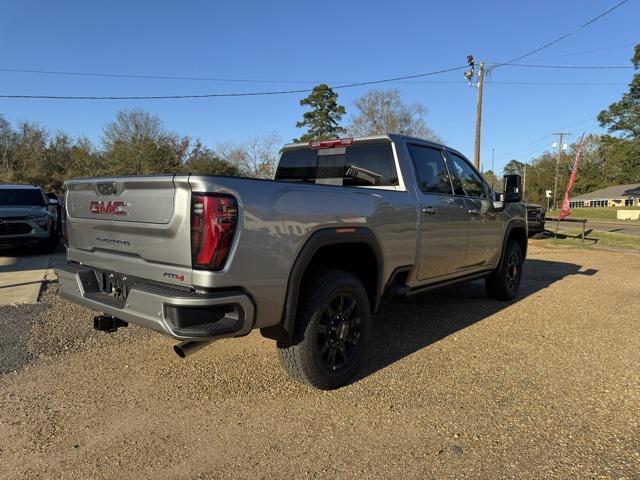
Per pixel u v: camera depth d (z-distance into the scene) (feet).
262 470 8.59
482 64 88.48
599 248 47.03
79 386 11.98
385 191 13.56
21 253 37.78
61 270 12.65
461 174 17.83
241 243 9.43
